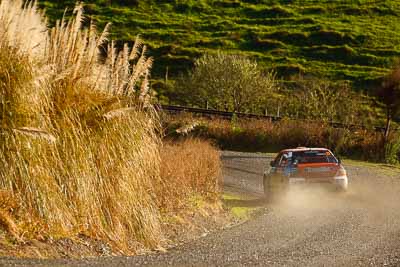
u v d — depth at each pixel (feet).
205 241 104.53
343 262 86.63
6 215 82.94
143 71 104.32
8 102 84.89
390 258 90.58
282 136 330.95
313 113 387.96
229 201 157.79
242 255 90.22
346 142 314.14
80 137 91.56
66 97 93.25
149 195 104.73
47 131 87.35
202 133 340.59
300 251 94.58
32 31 89.86
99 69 99.09
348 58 643.04
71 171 89.71
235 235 110.83
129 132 98.02
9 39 87.61
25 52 88.02
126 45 104.68
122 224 95.09
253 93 447.83
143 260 80.84
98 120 94.63
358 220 127.75
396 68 322.34
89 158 92.07
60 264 72.59
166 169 122.93
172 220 113.60
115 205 93.97
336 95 399.85
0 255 75.36
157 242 99.25
